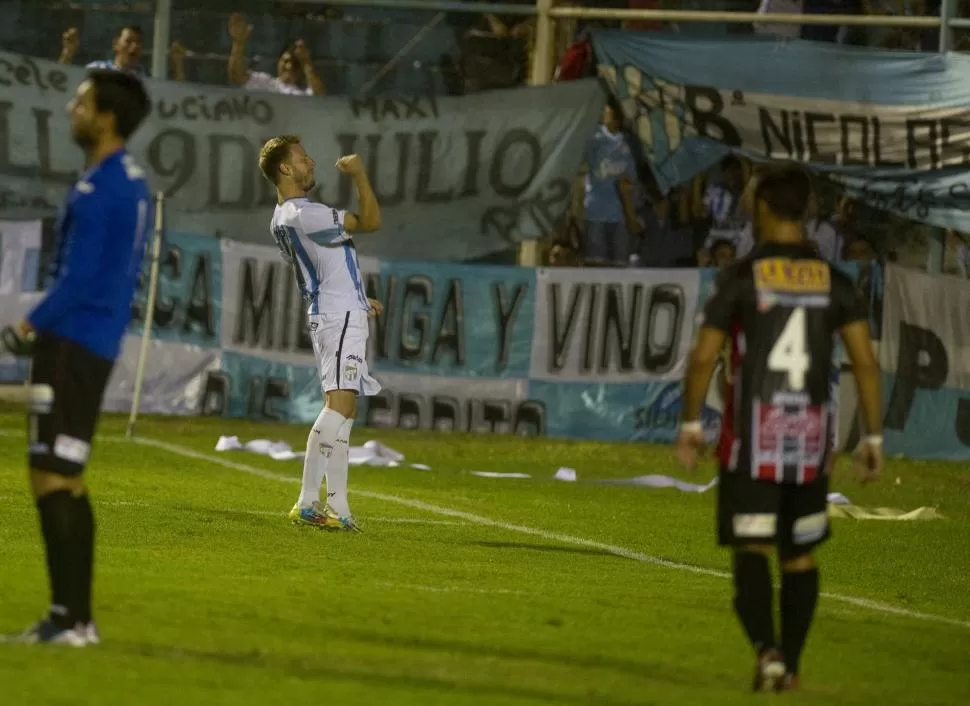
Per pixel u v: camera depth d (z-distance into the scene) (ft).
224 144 179.83
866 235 176.96
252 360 178.50
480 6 180.96
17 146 179.32
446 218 179.01
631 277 173.88
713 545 107.14
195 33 185.37
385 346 177.27
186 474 132.77
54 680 52.37
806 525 59.41
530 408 175.63
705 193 179.63
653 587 86.22
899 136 171.01
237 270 178.81
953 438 168.45
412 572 86.12
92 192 58.59
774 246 59.72
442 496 128.36
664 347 173.37
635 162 179.52
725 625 74.64
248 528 99.81
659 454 167.73
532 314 175.63
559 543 103.65
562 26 183.73
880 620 79.46
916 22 173.47
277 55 186.29
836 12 181.68
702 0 187.42
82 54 186.09
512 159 178.09
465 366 176.45
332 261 103.30
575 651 65.36
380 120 179.11
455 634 67.46
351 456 152.15
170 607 69.21
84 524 59.26
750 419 58.29
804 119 173.17
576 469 156.56
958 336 169.27
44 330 59.00
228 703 51.01
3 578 74.13
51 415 58.49
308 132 179.63
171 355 178.50
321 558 89.04
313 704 51.90
